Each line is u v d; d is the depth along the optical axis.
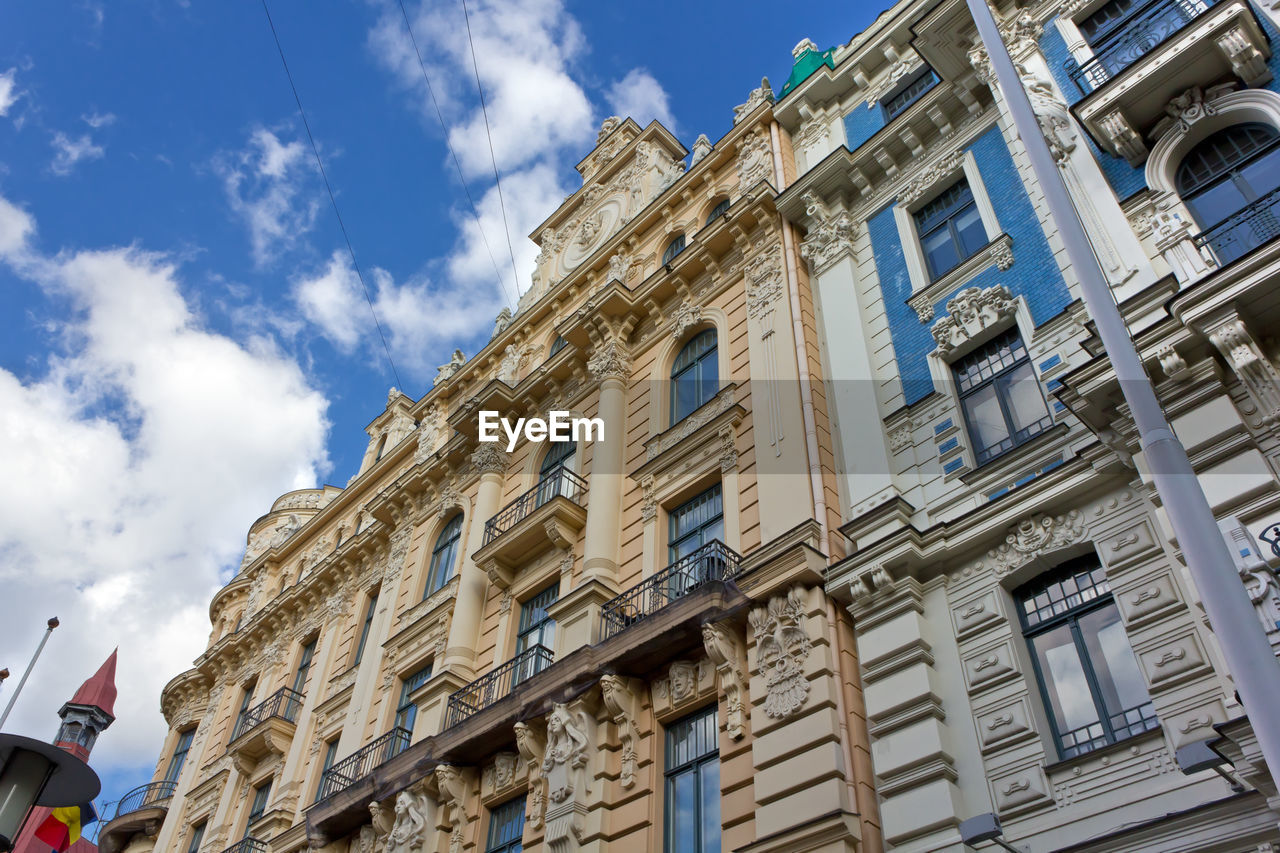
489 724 16.86
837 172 18.50
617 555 17.97
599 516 18.50
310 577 29.44
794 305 17.67
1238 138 12.16
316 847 19.98
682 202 23.72
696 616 14.33
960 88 16.97
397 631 23.94
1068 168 13.67
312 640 28.91
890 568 12.84
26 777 9.21
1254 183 11.61
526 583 20.06
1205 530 6.33
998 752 10.84
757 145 21.91
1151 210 12.26
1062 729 10.73
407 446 29.50
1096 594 11.22
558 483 20.77
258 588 34.19
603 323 21.92
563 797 14.62
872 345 16.09
